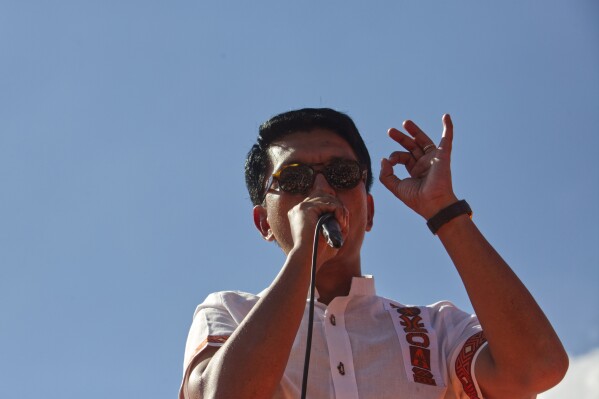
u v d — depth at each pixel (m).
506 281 4.31
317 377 4.30
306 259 4.18
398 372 4.35
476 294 4.31
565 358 4.24
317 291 4.64
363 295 4.56
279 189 4.66
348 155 4.69
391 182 4.66
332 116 4.86
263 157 4.89
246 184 5.09
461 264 4.38
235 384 3.91
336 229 4.25
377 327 4.51
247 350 3.96
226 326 4.40
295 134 4.80
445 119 4.74
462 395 4.41
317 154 4.67
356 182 4.62
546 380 4.23
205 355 4.25
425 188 4.53
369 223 4.98
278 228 4.64
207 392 3.94
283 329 4.01
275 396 4.23
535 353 4.21
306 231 4.27
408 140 4.75
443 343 4.52
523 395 4.30
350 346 4.39
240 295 4.65
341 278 4.62
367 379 4.32
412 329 4.53
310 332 4.07
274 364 3.97
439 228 4.45
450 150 4.67
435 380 4.37
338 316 4.48
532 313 4.26
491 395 4.36
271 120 4.89
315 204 4.36
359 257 4.67
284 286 4.09
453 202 4.49
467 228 4.43
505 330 4.24
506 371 4.26
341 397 4.24
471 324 4.58
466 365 4.38
